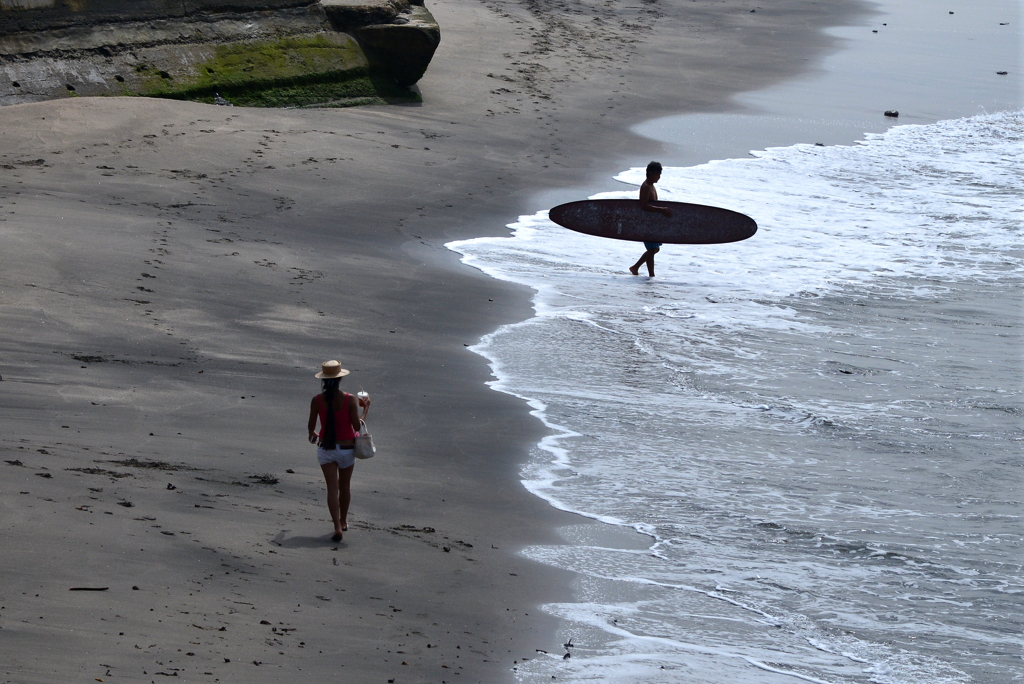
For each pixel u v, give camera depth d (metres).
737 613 28.70
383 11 109.06
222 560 26.95
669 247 73.94
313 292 55.84
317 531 30.28
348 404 29.72
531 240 72.12
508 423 41.97
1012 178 94.75
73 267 53.16
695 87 122.38
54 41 94.19
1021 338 57.62
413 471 36.47
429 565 29.17
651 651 25.89
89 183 70.88
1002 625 28.86
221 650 22.09
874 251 74.31
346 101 105.62
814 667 25.97
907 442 42.66
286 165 81.12
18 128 81.88
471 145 94.19
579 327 55.44
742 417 44.72
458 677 23.03
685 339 54.97
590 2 159.88
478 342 51.97
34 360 41.22
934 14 174.62
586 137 100.31
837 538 33.88
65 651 20.72
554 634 26.27
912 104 121.00
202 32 102.75
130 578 24.81
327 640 23.64
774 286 65.88
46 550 25.33
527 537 32.44
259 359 45.59
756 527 34.41
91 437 34.34
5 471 29.66
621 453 39.97
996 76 134.75
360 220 71.31
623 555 31.80
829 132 108.19
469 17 140.00
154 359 43.62
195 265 57.00
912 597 30.30
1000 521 35.78
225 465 34.06
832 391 48.50
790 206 84.38
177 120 88.81
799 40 149.62
